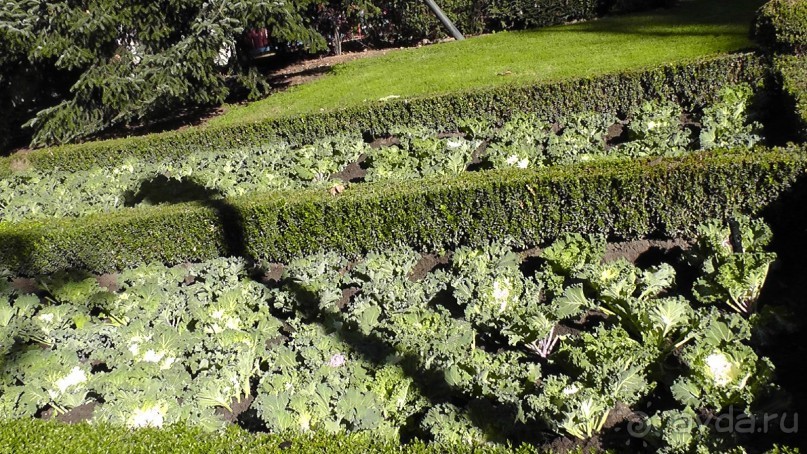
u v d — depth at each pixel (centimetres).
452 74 1000
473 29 1423
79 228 555
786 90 579
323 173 679
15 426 312
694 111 690
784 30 651
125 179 758
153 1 957
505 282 423
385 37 1495
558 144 615
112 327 454
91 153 849
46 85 1077
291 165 702
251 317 443
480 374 347
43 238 557
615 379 322
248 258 550
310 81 1192
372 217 515
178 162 804
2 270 558
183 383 382
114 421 352
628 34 1059
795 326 364
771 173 442
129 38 1013
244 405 385
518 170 510
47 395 391
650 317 363
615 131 685
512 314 395
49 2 926
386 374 357
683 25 1056
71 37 932
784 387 333
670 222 468
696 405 316
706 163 454
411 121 776
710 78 680
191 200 657
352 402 340
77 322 475
